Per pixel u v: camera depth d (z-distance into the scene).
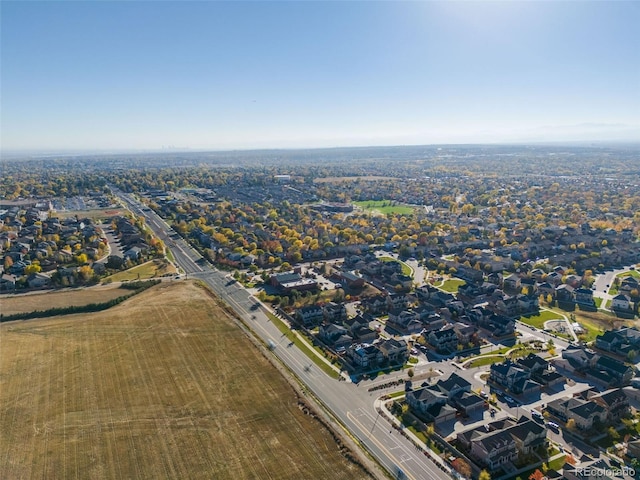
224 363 133.25
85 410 109.88
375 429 107.25
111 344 144.88
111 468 91.12
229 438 100.31
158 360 134.62
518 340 157.38
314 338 156.00
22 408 110.56
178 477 88.88
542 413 114.88
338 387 126.00
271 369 130.25
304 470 91.06
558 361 140.00
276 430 103.38
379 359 140.75
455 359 143.38
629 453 99.25
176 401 113.81
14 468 90.81
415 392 116.88
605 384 129.25
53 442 98.56
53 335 151.25
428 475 92.44
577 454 99.56
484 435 99.94
